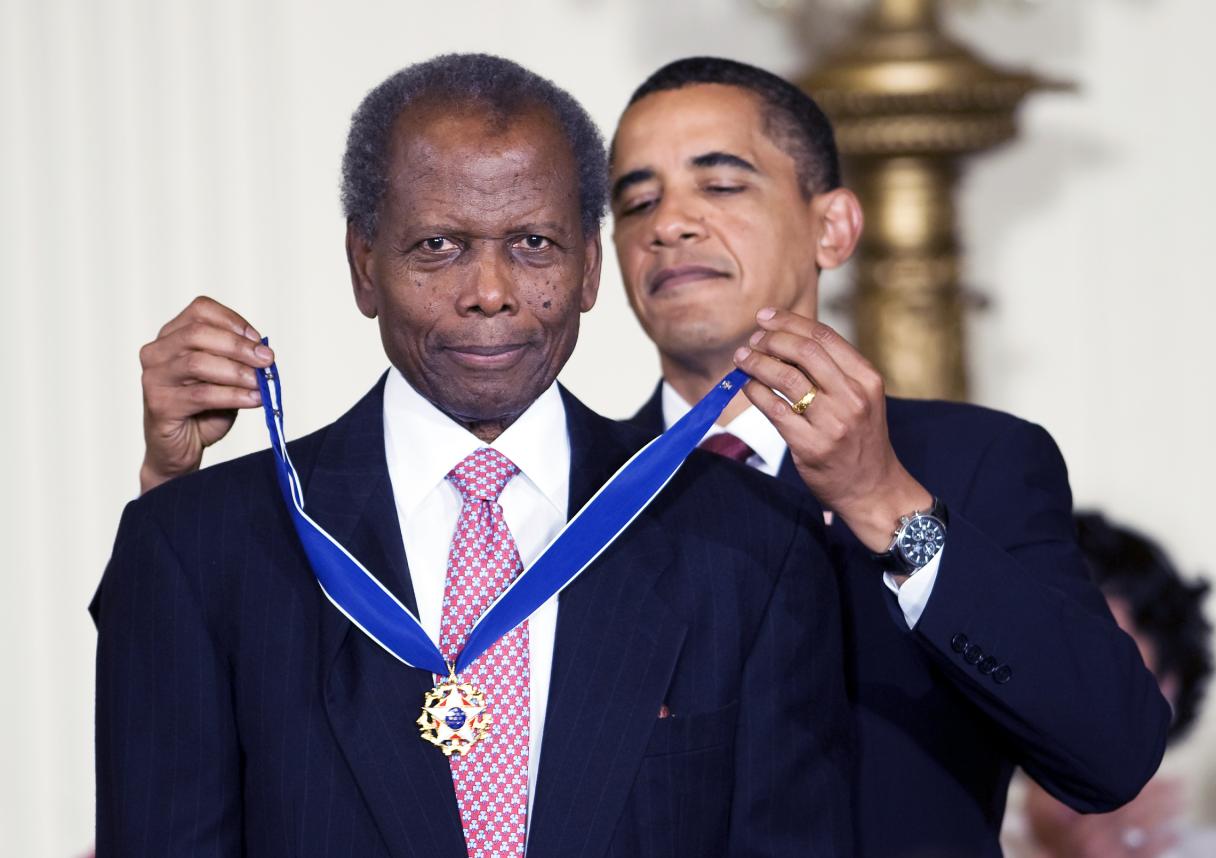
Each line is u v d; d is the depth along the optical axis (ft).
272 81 57.93
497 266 20.17
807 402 22.00
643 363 57.41
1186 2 58.34
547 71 58.39
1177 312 58.95
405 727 20.08
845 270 55.36
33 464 57.31
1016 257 59.16
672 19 58.03
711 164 29.04
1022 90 46.85
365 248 21.33
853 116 46.60
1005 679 23.68
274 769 20.13
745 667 21.34
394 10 58.29
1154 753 24.98
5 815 57.31
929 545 23.17
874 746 26.45
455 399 20.77
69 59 57.31
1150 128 58.70
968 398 48.29
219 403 24.21
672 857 20.33
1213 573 58.95
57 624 57.47
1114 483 59.31
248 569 20.83
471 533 20.98
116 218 57.47
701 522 21.79
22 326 57.21
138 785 20.42
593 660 20.57
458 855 19.71
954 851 26.30
